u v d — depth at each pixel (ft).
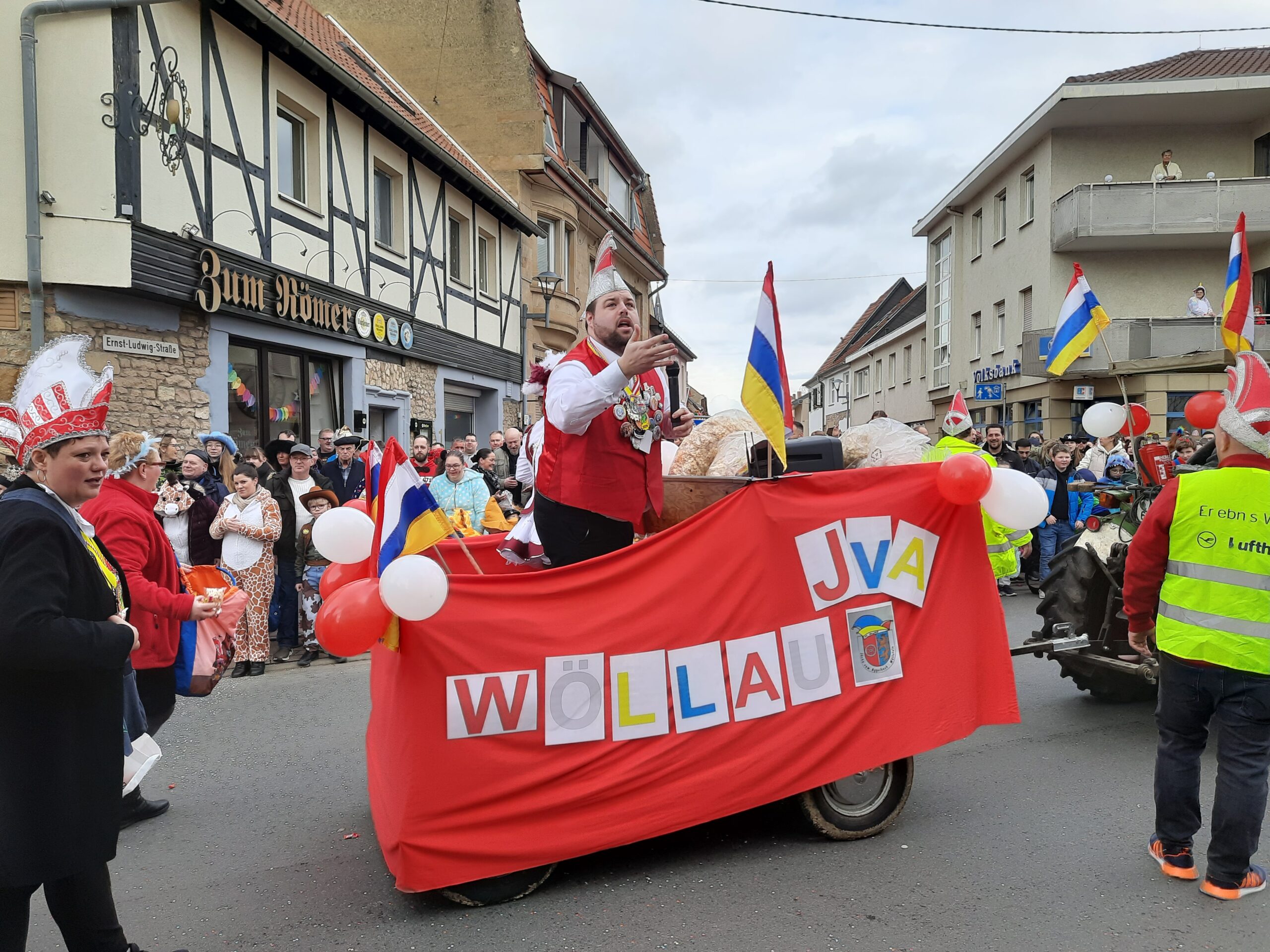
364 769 15.74
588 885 11.02
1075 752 15.93
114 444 13.20
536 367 12.55
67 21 27.02
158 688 13.99
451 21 63.00
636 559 10.88
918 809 13.38
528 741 10.33
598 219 75.31
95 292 28.04
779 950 9.38
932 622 12.49
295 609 25.04
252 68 34.58
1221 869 10.43
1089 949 9.33
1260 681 10.05
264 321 35.22
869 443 15.96
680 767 10.96
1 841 7.20
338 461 29.30
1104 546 17.12
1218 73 71.82
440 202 51.44
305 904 10.74
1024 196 78.54
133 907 10.73
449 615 10.05
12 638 7.00
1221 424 10.52
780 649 11.53
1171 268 71.46
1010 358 80.69
